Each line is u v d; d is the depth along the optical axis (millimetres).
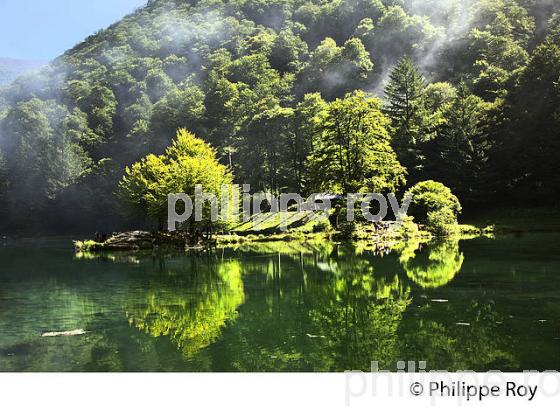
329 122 49594
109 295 18734
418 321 13000
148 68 155750
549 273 19984
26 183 97812
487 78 77438
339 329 12555
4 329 13648
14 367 10328
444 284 18250
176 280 22188
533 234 40781
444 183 58938
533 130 56781
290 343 11484
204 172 43031
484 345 10773
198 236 45125
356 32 147125
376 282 19406
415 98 68125
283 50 153000
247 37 167750
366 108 48781
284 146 73250
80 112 128375
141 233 44406
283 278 21578
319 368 9867
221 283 20844
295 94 125875
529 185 56625
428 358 10156
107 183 96625
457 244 34000
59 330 13391
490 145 57125
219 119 108750
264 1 188750
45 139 105438
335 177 49094
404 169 49438
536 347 10555
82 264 31000
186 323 13789
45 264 32156
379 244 37969
